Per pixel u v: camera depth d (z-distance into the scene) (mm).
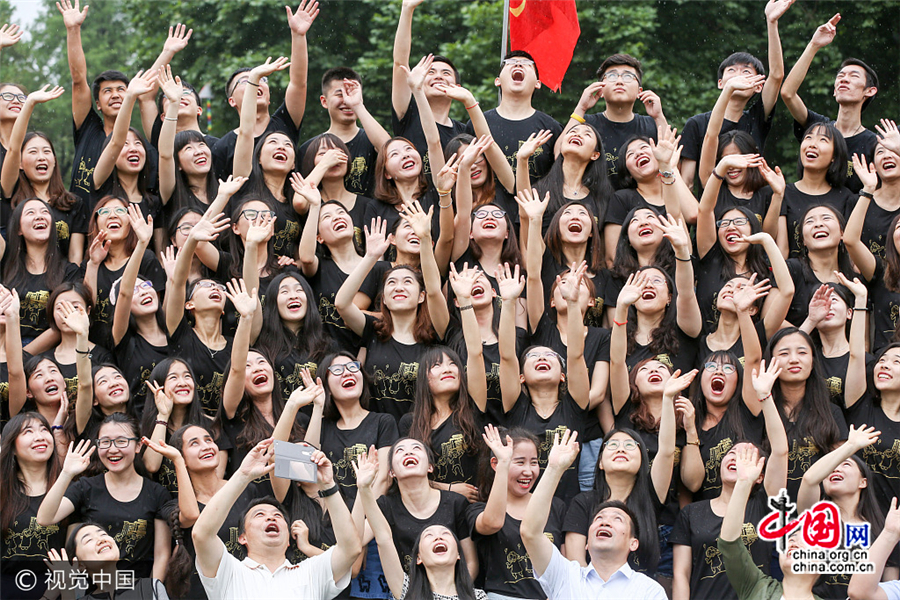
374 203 16641
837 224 15742
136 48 32531
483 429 14477
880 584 13219
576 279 14266
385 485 13922
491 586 13383
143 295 15047
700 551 13477
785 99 17641
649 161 16125
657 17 28688
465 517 13609
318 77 30016
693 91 28188
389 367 15055
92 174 16625
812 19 28188
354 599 13555
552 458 12656
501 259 15742
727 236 15531
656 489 13727
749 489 12883
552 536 13562
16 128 15977
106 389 14273
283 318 15039
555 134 17125
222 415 14367
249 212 15469
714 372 14242
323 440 14352
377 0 30125
